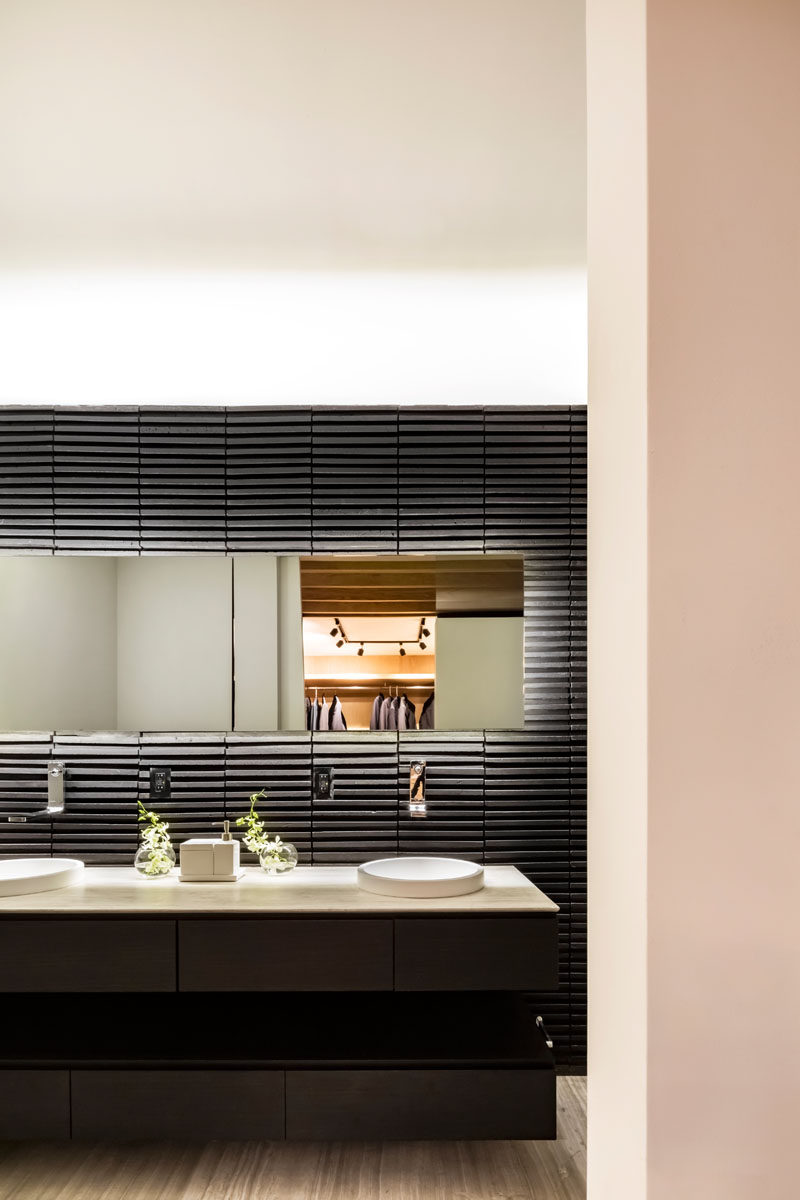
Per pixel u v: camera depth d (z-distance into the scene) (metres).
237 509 3.82
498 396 3.93
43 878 3.26
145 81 2.21
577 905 3.81
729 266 1.11
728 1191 1.06
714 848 1.08
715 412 1.10
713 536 1.09
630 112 1.17
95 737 3.81
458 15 1.97
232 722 3.80
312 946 3.04
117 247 3.10
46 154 2.53
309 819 3.80
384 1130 3.04
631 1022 1.12
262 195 2.75
